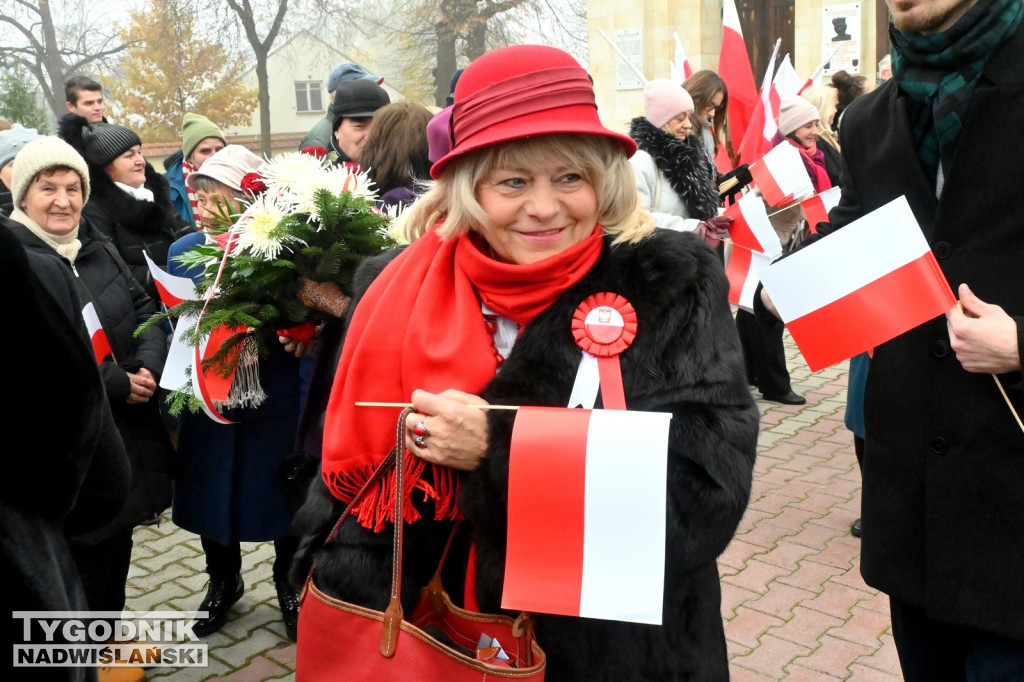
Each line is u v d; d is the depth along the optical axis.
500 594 1.48
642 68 15.70
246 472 3.20
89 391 1.38
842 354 1.81
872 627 3.45
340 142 4.21
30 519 1.36
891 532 1.93
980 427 1.79
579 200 1.50
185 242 3.39
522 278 1.52
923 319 1.73
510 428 1.43
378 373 1.61
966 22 1.73
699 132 5.41
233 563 3.58
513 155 1.49
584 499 1.37
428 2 28.44
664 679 1.49
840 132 2.09
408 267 1.68
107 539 2.87
